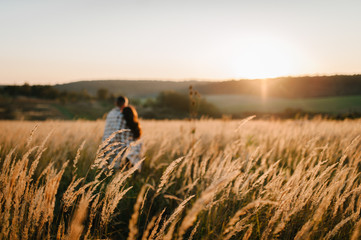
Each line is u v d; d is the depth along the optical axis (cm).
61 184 291
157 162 385
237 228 148
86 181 305
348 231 187
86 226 207
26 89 6284
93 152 362
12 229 147
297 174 198
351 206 179
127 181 295
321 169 239
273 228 176
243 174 204
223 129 601
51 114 4562
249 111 4325
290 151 393
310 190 176
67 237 142
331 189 170
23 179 158
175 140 526
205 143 479
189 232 210
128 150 185
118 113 410
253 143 446
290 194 168
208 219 192
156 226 142
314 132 507
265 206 205
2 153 329
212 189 100
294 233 192
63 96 6009
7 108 4938
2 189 166
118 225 240
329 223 190
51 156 349
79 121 620
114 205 163
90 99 5881
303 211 196
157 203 278
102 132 523
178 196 275
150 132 598
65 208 169
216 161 243
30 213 150
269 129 646
